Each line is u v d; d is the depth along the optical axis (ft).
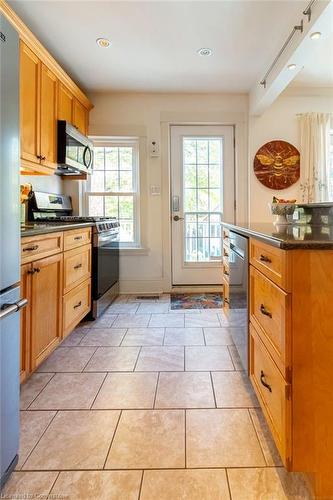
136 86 12.13
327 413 3.52
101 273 10.22
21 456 4.27
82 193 13.28
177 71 10.87
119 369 6.72
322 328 3.50
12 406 3.92
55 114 9.39
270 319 4.23
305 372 3.51
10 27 3.71
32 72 7.98
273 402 4.07
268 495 3.67
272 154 12.96
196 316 10.26
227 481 3.86
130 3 7.36
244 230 5.64
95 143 13.29
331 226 6.05
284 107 12.91
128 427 4.86
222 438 4.60
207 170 13.44
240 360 6.90
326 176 12.84
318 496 3.55
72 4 7.38
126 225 13.48
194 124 13.15
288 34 8.46
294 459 3.54
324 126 12.81
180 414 5.17
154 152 13.00
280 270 3.75
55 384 6.12
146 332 8.85
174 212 13.50
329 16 6.73
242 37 8.79
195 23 8.13
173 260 13.60
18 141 3.96
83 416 5.13
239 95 12.96
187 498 3.63
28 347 5.75
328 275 3.47
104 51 9.50
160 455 4.28
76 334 8.71
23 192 8.55
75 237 8.21
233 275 7.25
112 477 3.93
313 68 10.98
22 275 5.49
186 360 7.10
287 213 5.97
